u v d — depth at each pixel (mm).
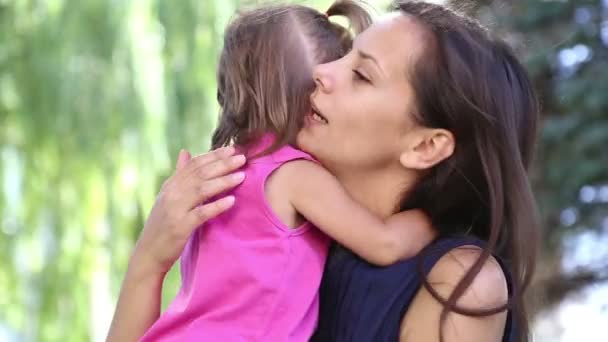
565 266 5934
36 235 6164
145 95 5809
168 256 1821
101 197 5969
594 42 5461
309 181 1752
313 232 1797
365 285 1703
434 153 1748
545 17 5441
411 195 1779
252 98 1850
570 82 5320
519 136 1818
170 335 1751
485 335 1618
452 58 1729
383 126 1745
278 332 1694
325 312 1766
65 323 6059
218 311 1719
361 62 1768
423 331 1637
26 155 6055
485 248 1638
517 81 1820
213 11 5812
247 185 1767
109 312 6105
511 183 1741
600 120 5336
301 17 1957
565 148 5363
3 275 6168
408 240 1725
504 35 2064
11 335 6270
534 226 1760
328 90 1777
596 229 5574
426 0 1855
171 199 1804
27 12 6035
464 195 1765
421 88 1728
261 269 1712
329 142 1777
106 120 5848
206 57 5793
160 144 5836
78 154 5898
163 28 5805
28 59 5969
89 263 6039
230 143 1882
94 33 5828
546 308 5973
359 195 1813
